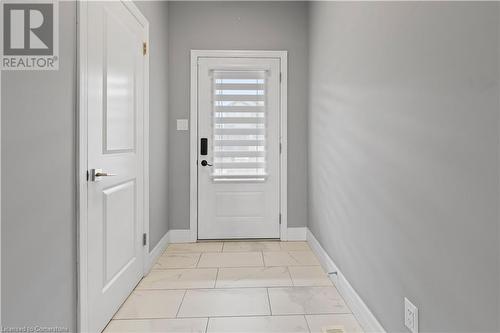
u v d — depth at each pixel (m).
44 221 1.28
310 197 3.34
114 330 1.80
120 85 2.01
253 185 3.52
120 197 2.03
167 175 3.38
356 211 1.95
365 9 1.81
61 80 1.39
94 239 1.67
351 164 2.05
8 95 1.09
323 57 2.78
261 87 3.47
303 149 3.52
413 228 1.29
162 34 3.11
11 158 1.10
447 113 1.07
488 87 0.89
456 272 1.03
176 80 3.43
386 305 1.54
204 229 3.51
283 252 3.14
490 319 0.89
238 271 2.67
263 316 1.95
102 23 1.76
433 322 1.16
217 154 3.47
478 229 0.93
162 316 1.95
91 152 1.63
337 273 2.33
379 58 1.62
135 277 2.34
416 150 1.27
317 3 3.01
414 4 1.28
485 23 0.90
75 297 1.52
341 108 2.26
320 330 1.80
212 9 3.44
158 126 2.97
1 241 1.06
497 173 0.86
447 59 1.07
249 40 3.46
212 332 1.78
